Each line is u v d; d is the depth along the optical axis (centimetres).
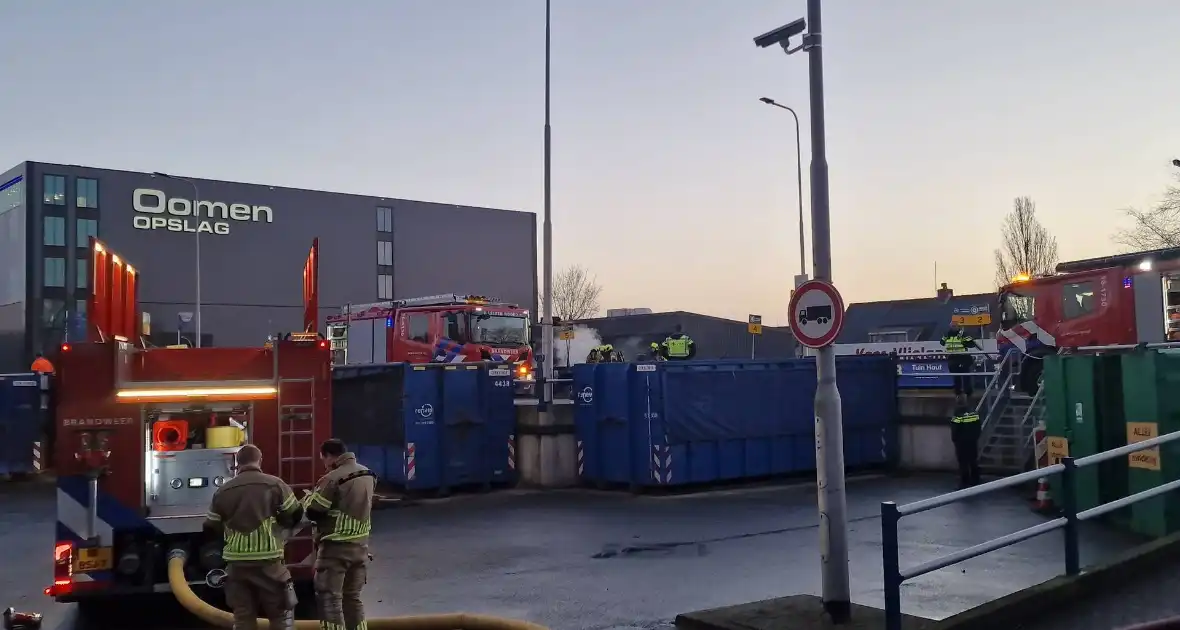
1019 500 1549
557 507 1600
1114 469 1245
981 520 1360
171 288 5934
